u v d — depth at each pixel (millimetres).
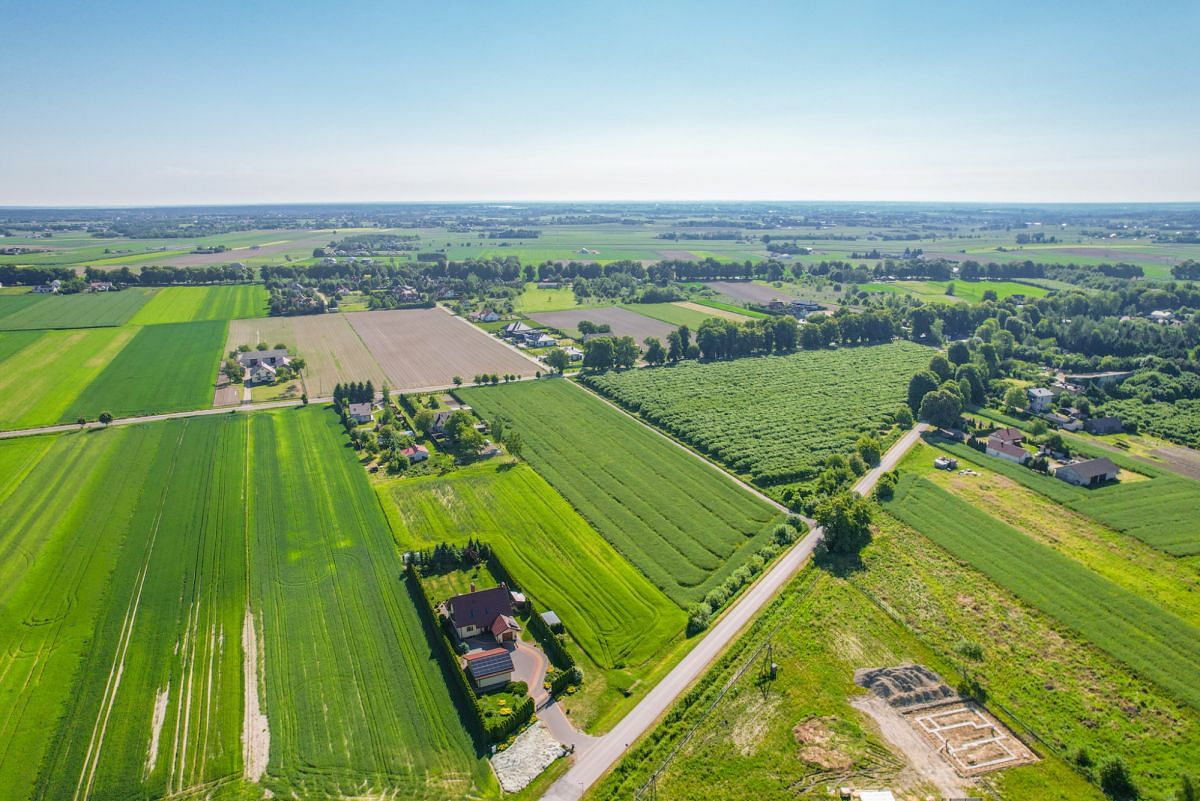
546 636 82438
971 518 108812
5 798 60094
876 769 62969
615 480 124500
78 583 91438
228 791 61094
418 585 89938
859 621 84000
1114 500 113875
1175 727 67562
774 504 115812
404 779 62656
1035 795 60250
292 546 101500
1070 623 82812
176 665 76688
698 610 85062
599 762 64438
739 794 60625
